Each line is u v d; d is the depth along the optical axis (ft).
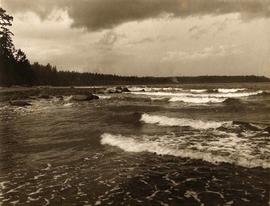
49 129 57.62
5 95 150.71
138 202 24.45
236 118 67.41
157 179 29.27
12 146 44.21
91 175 31.01
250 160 33.04
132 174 30.89
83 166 34.04
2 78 241.35
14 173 32.17
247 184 27.07
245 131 48.37
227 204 23.45
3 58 245.45
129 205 23.97
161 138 45.39
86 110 88.17
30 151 41.14
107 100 126.00
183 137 45.68
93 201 24.85
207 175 29.73
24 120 70.54
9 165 35.01
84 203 24.48
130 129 54.90
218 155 35.37
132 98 134.00
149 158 36.11
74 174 31.45
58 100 127.13
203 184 27.61
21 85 258.57
